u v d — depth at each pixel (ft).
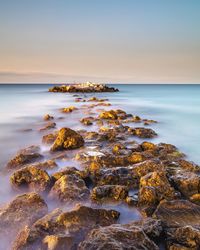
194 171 36.73
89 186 33.06
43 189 30.60
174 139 62.90
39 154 43.50
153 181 29.73
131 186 31.96
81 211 22.70
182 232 20.56
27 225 22.38
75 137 48.37
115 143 50.21
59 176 32.68
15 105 142.72
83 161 39.96
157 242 21.09
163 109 125.59
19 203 24.86
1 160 46.29
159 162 36.73
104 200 27.81
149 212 25.58
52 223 21.52
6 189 33.53
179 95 234.58
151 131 63.36
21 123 84.74
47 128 71.51
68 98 201.05
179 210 24.49
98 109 120.88
